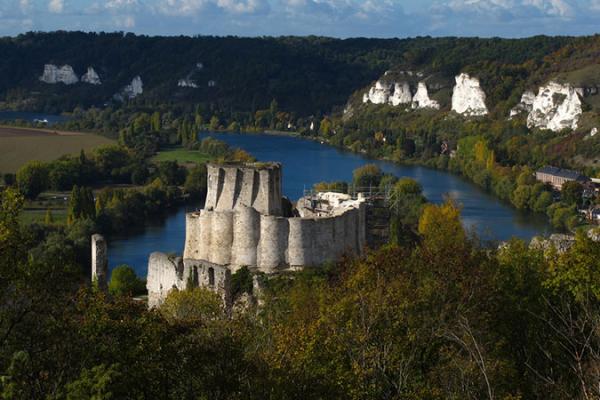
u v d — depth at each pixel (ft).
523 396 245.86
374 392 219.00
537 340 268.82
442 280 274.36
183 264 428.15
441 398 219.61
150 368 196.13
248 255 446.19
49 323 196.34
